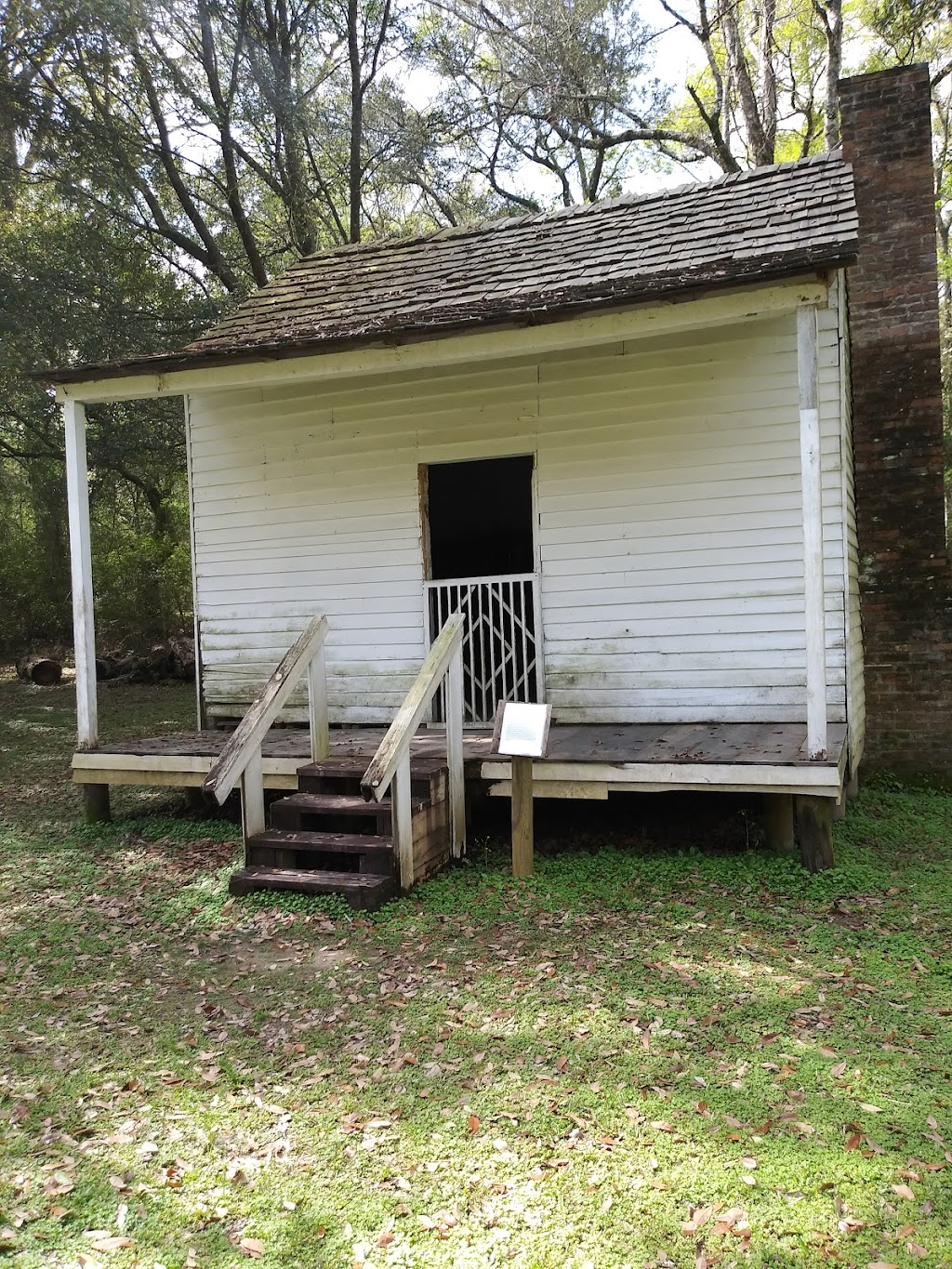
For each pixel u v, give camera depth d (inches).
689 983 166.2
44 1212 109.5
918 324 334.3
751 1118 123.3
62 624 832.3
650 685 287.1
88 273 573.9
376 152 816.9
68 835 293.3
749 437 274.4
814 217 239.8
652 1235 101.6
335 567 326.6
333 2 731.4
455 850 239.3
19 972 183.2
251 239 710.5
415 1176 113.3
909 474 336.5
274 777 265.9
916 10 604.7
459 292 272.8
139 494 914.7
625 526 288.5
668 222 277.6
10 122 513.7
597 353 289.7
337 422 323.6
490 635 328.5
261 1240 103.2
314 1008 162.2
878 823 287.1
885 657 341.1
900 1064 136.6
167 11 595.5
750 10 784.3
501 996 162.6
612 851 246.4
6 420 759.1
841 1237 100.4
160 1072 141.7
